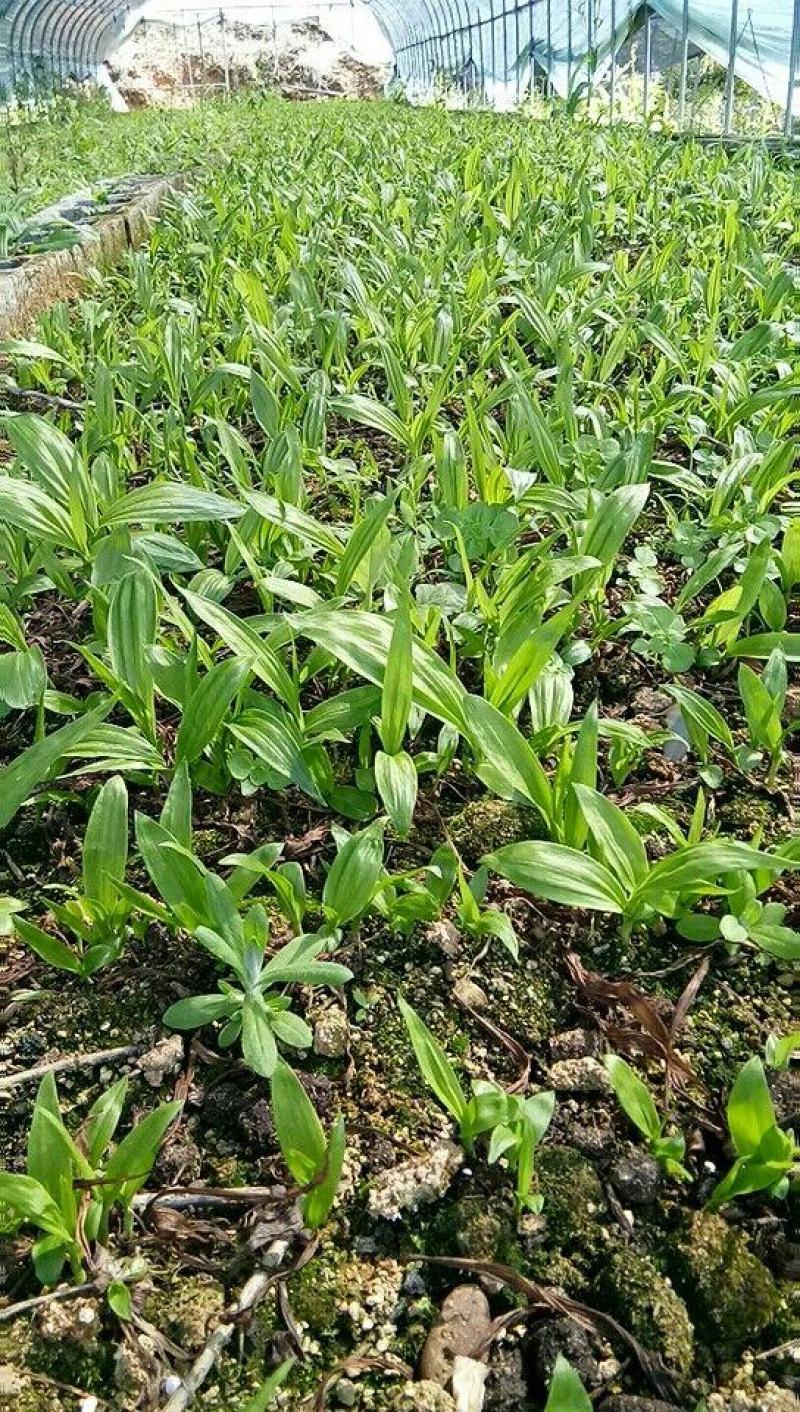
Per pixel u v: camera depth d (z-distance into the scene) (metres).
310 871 1.53
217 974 1.37
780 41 9.72
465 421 2.55
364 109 15.84
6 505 1.82
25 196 5.49
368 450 2.77
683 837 1.38
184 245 4.94
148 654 1.58
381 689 1.60
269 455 2.24
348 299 3.74
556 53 14.74
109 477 2.10
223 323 3.74
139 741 1.54
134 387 3.01
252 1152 1.19
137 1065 1.28
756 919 1.33
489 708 1.41
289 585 1.75
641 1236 1.11
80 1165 1.04
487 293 3.70
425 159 6.98
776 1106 1.22
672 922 1.44
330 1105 1.23
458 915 1.45
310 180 6.05
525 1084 1.26
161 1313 1.04
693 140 7.11
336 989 1.36
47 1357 1.01
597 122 10.18
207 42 29.56
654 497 2.58
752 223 4.77
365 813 1.61
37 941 1.30
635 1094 1.14
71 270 4.56
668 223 4.73
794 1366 1.01
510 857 1.29
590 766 1.35
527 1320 1.05
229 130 11.70
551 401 2.99
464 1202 1.14
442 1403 0.97
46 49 21.11
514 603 1.76
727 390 2.79
